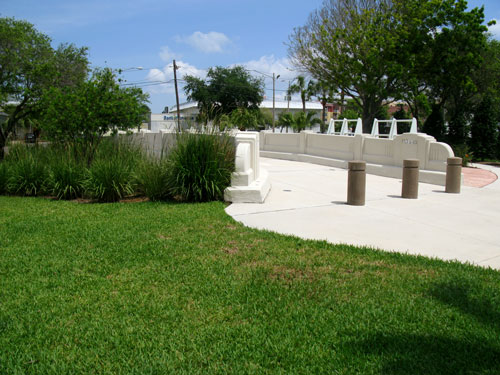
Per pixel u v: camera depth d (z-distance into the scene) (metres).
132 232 6.29
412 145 12.95
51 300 3.98
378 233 6.55
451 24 30.94
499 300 3.98
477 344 3.20
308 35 34.00
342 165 15.81
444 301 3.97
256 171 10.08
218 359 3.03
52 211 8.13
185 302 3.93
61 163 10.20
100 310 3.77
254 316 3.66
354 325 3.50
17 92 21.27
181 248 5.51
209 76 49.47
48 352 3.10
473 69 33.03
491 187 11.88
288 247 5.64
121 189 9.37
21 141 13.20
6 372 2.86
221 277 4.54
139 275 4.58
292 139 19.94
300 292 4.15
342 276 4.59
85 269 4.78
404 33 29.91
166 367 2.92
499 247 5.88
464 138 27.44
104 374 2.85
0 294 4.11
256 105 51.06
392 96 33.62
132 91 11.78
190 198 8.99
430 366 2.90
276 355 3.07
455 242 6.12
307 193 10.05
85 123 10.95
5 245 5.74
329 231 6.63
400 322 3.55
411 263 5.06
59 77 22.08
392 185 11.66
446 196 9.97
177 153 8.86
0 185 10.87
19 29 21.20
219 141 9.15
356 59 32.06
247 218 7.43
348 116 59.97
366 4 32.88
